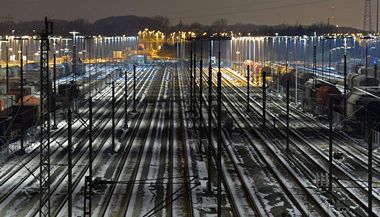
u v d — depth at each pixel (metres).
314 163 57.97
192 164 58.03
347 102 75.69
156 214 39.94
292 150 64.94
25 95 87.25
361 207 41.56
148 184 49.25
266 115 95.88
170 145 69.44
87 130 80.50
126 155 63.25
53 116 83.94
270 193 46.22
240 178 51.91
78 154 63.53
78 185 48.94
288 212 40.56
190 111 96.12
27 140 69.62
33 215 39.69
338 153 60.16
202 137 72.06
